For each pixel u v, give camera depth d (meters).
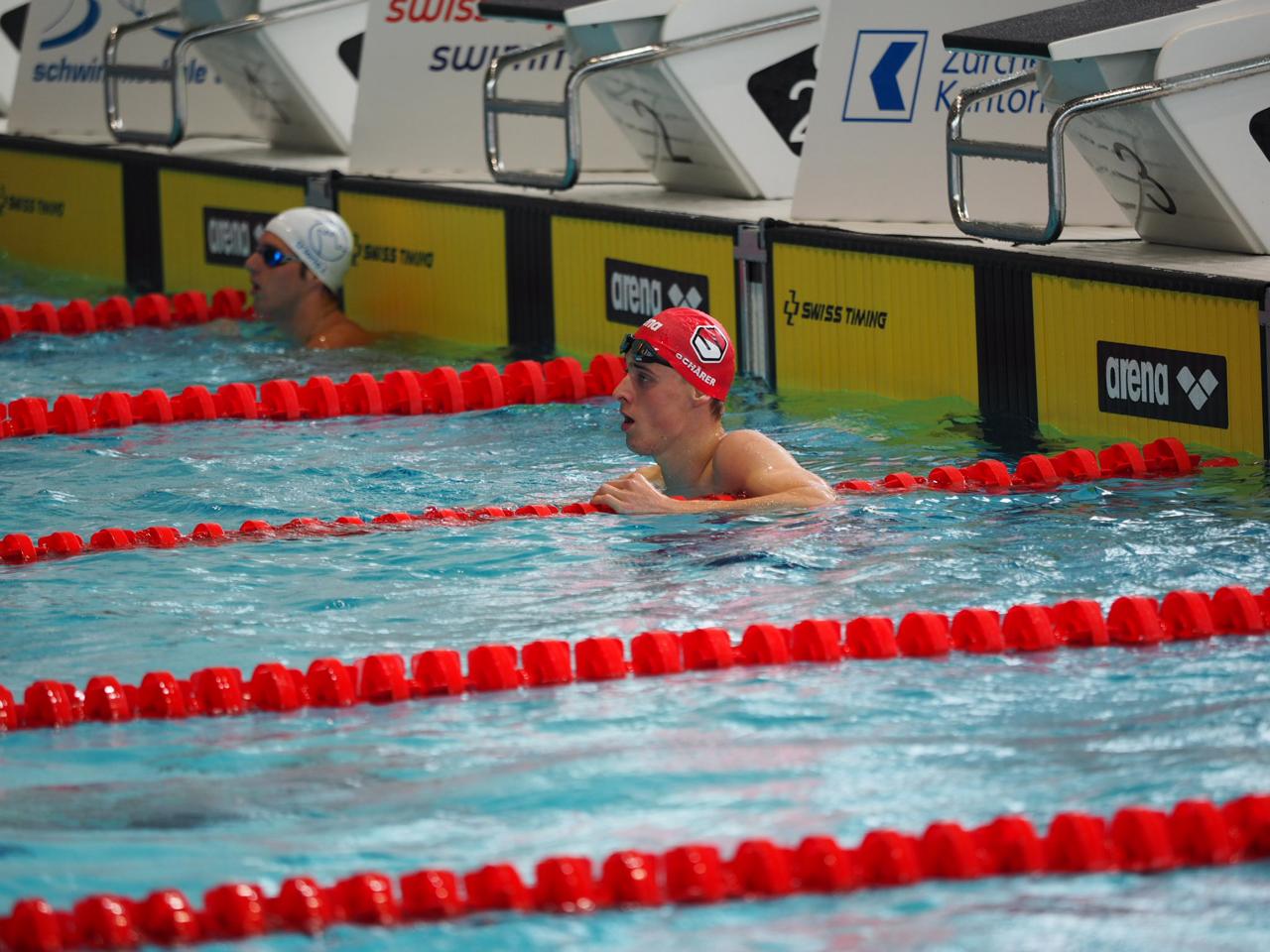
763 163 28.86
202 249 35.44
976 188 26.05
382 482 20.17
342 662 13.84
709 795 11.05
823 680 13.23
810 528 17.22
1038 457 19.23
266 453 21.86
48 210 39.16
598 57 27.83
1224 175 21.39
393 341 30.75
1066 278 21.84
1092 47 21.16
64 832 10.74
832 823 10.57
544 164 32.97
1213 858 10.02
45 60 40.88
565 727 12.41
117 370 27.88
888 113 26.22
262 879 10.05
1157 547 16.33
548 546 16.92
